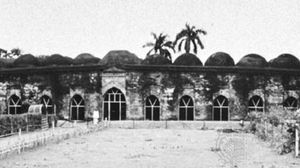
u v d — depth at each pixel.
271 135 23.91
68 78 41.91
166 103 40.69
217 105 41.41
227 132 32.88
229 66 41.56
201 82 41.00
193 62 42.38
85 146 22.31
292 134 19.81
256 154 19.38
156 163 16.66
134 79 40.84
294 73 42.34
